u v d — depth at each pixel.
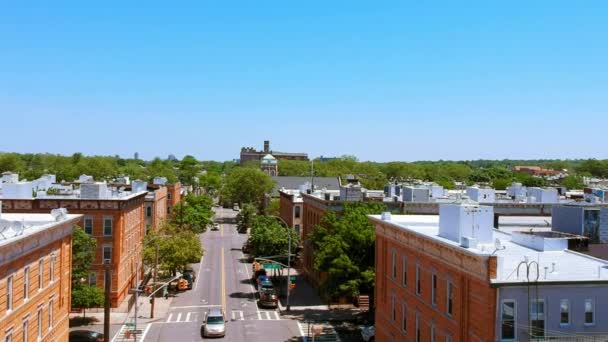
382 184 179.88
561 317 26.73
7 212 61.38
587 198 74.88
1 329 28.78
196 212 120.19
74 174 188.12
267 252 80.06
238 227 139.25
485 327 26.61
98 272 63.47
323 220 63.78
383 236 44.31
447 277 31.47
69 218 40.50
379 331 45.34
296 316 61.09
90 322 57.59
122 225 65.00
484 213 32.69
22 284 32.03
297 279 82.69
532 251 33.31
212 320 53.44
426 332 34.75
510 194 85.25
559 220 40.12
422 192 66.00
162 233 77.94
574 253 32.94
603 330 26.92
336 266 53.78
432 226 41.00
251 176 157.75
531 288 26.50
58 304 39.31
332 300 65.12
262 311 63.34
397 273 40.91
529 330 26.28
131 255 72.81
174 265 72.25
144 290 71.56
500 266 27.00
